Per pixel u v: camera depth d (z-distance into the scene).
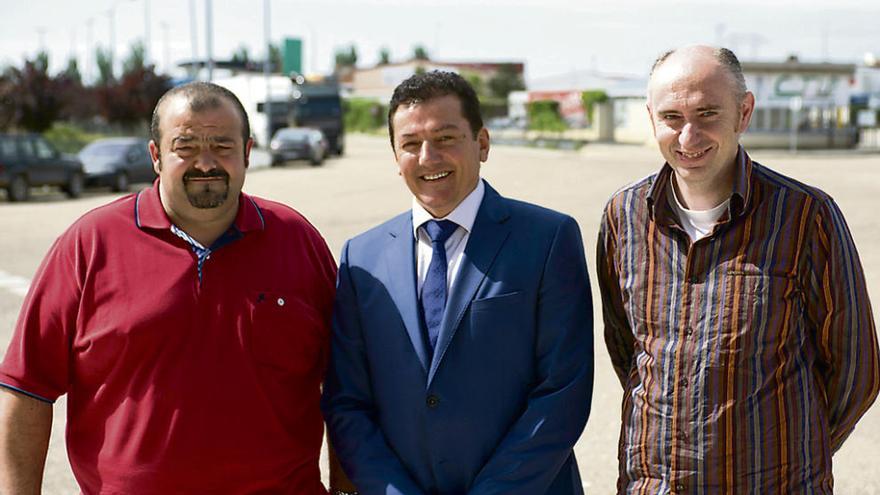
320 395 3.16
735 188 2.62
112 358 2.83
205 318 2.87
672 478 2.65
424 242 3.04
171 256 2.89
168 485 2.83
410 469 2.97
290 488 2.99
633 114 51.78
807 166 28.17
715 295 2.62
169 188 2.86
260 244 2.99
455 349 2.91
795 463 2.60
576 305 2.98
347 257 3.14
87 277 2.87
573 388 2.92
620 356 3.04
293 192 21.02
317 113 38.22
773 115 43.28
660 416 2.67
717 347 2.60
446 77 2.94
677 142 2.62
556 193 18.95
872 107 46.06
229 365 2.87
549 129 59.91
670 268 2.70
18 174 21.66
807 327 2.70
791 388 2.60
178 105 2.83
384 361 2.99
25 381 2.85
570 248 3.00
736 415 2.58
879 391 2.81
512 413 2.95
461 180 2.95
